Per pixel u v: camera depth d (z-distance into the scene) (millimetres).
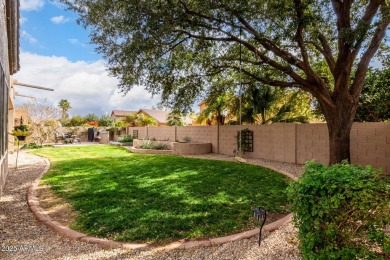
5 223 3922
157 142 15859
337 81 6957
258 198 4992
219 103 13852
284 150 10133
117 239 3305
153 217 4000
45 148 16938
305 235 2428
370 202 2029
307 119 12031
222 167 8508
